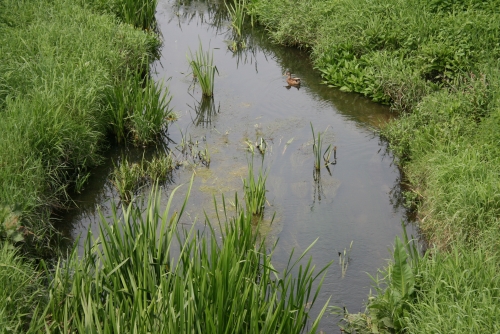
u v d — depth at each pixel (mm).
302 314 5059
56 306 5105
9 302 5004
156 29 13773
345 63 10727
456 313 4867
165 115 9453
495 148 7289
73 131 7996
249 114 9992
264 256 5480
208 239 6887
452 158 7227
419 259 5723
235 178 8188
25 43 9484
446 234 6512
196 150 8914
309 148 8945
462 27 9891
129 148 9062
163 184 8109
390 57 10219
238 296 4836
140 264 5164
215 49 12711
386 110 9945
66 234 7168
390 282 5711
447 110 8469
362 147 8992
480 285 5250
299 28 12117
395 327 5250
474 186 6586
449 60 9547
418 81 9469
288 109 10148
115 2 12820
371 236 7051
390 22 10836
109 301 4734
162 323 4590
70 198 7781
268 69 11742
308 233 7098
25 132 7430
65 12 11484
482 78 8859
